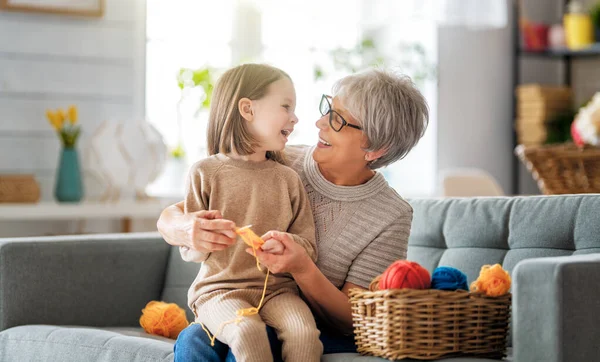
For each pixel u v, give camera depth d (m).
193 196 1.71
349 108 1.76
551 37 5.34
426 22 5.04
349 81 1.79
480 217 2.05
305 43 4.62
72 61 3.81
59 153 3.79
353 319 1.58
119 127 3.69
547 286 1.39
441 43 5.08
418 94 1.80
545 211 1.93
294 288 1.73
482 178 4.16
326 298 1.68
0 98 3.68
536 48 5.33
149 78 4.09
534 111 5.13
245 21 4.37
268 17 4.47
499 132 5.31
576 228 1.85
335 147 1.79
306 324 1.57
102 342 1.95
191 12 4.21
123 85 3.92
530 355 1.41
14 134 3.71
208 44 4.27
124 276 2.38
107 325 2.34
